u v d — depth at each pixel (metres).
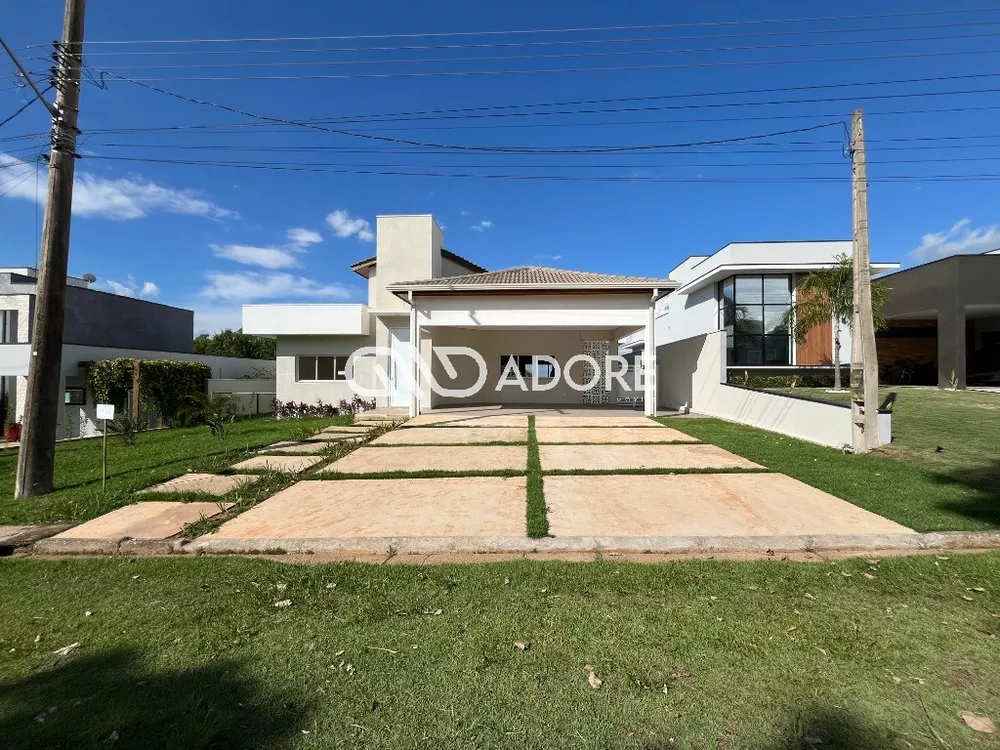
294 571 3.65
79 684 2.35
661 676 2.36
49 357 6.25
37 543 4.26
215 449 9.23
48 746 1.95
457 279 14.48
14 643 2.73
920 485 5.66
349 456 8.20
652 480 6.21
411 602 3.14
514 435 10.34
